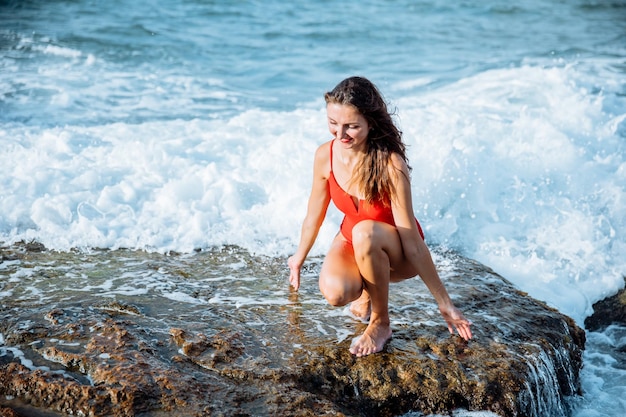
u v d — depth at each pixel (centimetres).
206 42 1222
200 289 472
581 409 429
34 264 500
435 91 947
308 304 455
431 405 379
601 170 679
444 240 600
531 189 653
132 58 1102
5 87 911
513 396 382
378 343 401
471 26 1415
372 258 372
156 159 667
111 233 554
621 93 891
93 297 448
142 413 334
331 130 360
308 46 1234
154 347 385
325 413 347
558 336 444
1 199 579
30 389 347
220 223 582
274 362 383
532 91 891
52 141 707
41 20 1283
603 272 572
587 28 1408
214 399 347
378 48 1233
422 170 645
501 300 479
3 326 403
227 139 729
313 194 413
